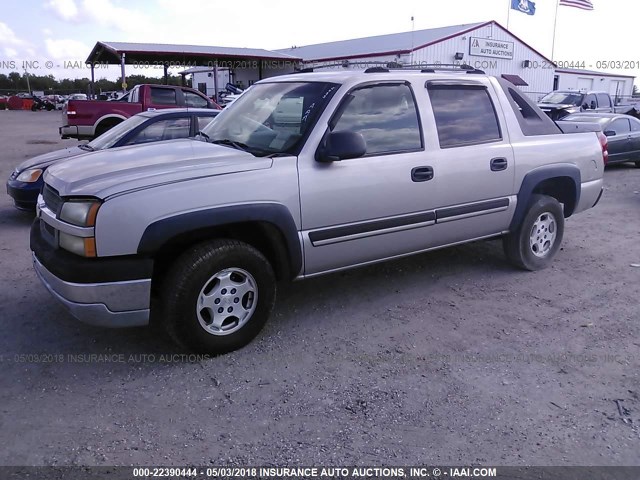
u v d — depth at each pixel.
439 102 4.84
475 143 5.00
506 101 5.34
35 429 3.14
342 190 4.19
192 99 15.18
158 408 3.36
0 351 4.01
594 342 4.25
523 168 5.31
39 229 4.16
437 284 5.40
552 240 5.87
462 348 4.13
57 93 70.62
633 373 3.80
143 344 4.13
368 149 4.38
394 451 2.99
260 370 3.80
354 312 4.74
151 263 3.54
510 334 4.37
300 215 4.04
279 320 4.57
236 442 3.06
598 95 21.22
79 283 3.46
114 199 3.44
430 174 4.64
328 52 34.09
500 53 33.19
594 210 9.07
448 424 3.23
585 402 3.46
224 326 3.96
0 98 57.19
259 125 4.54
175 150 4.28
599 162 6.12
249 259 3.89
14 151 16.75
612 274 5.79
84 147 8.19
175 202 3.54
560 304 4.96
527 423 3.24
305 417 3.28
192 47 26.67
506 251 5.71
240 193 3.75
